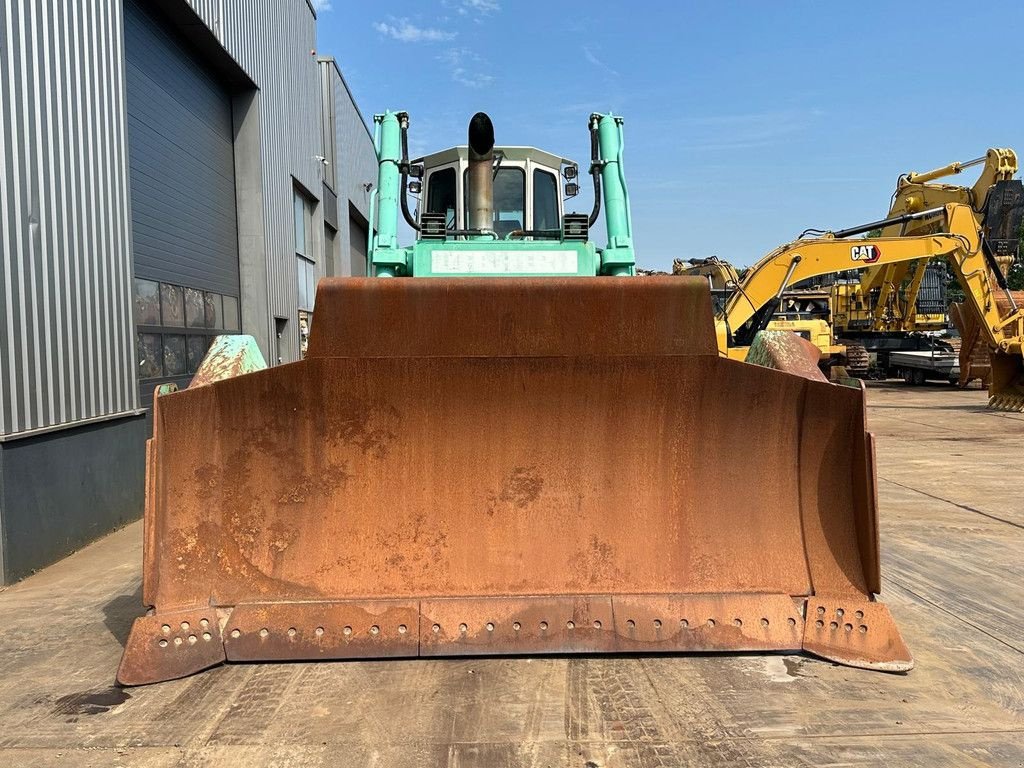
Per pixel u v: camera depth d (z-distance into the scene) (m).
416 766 2.48
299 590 3.27
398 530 3.32
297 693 2.96
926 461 9.53
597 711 2.82
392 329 3.21
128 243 6.78
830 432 3.31
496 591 3.29
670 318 3.23
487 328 3.22
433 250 4.44
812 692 2.96
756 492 3.35
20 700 3.03
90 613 4.23
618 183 5.28
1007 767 2.47
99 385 6.21
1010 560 5.12
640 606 3.24
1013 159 17.11
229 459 3.26
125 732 2.71
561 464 3.36
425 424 3.32
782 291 14.23
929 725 2.73
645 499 3.36
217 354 3.66
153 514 3.14
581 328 3.23
